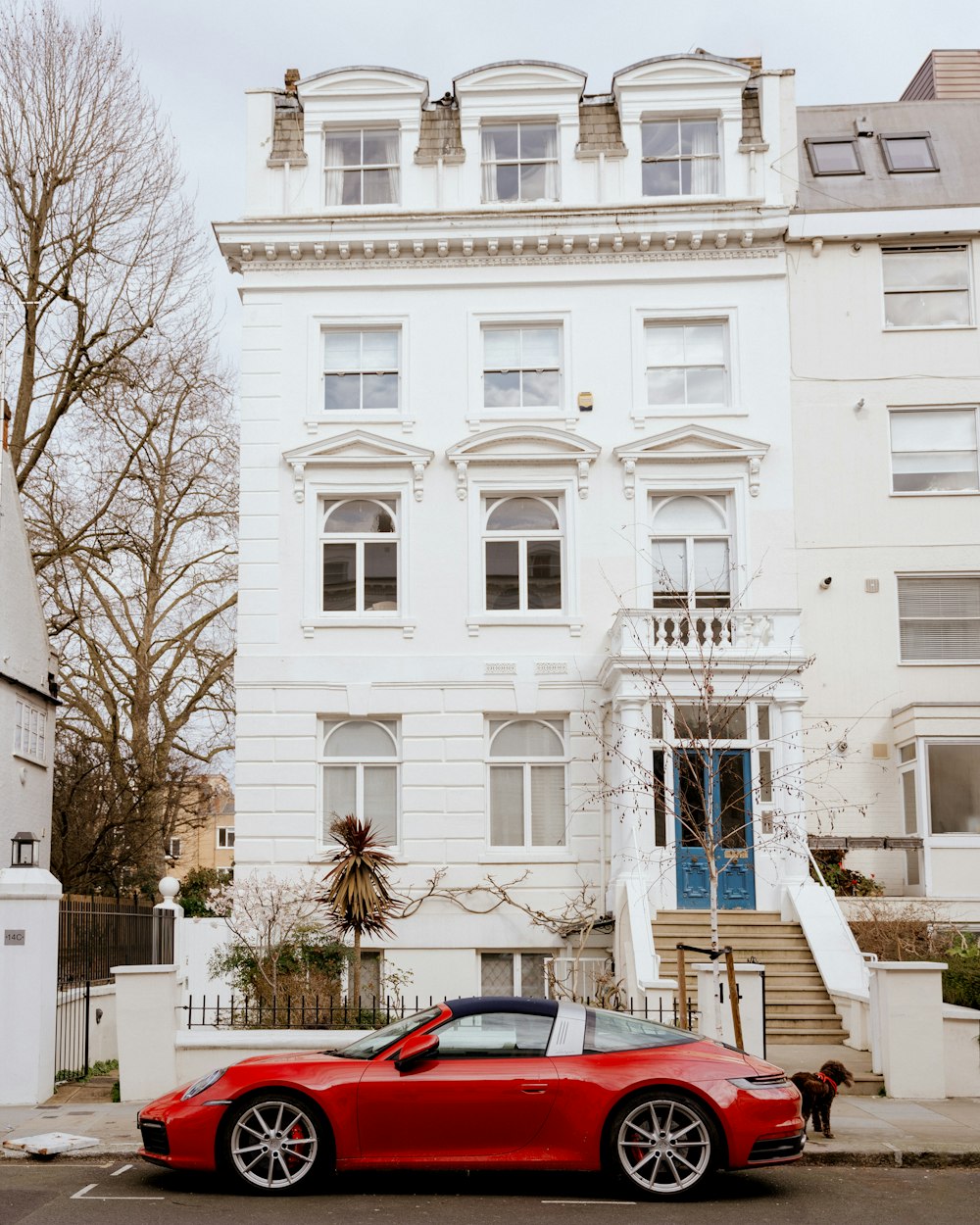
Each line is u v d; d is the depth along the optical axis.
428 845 24.00
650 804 22.39
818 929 20.94
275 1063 11.13
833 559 25.30
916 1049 15.51
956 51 31.48
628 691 22.34
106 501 32.25
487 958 23.88
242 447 25.16
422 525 24.83
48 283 28.27
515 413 25.12
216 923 23.11
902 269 26.22
